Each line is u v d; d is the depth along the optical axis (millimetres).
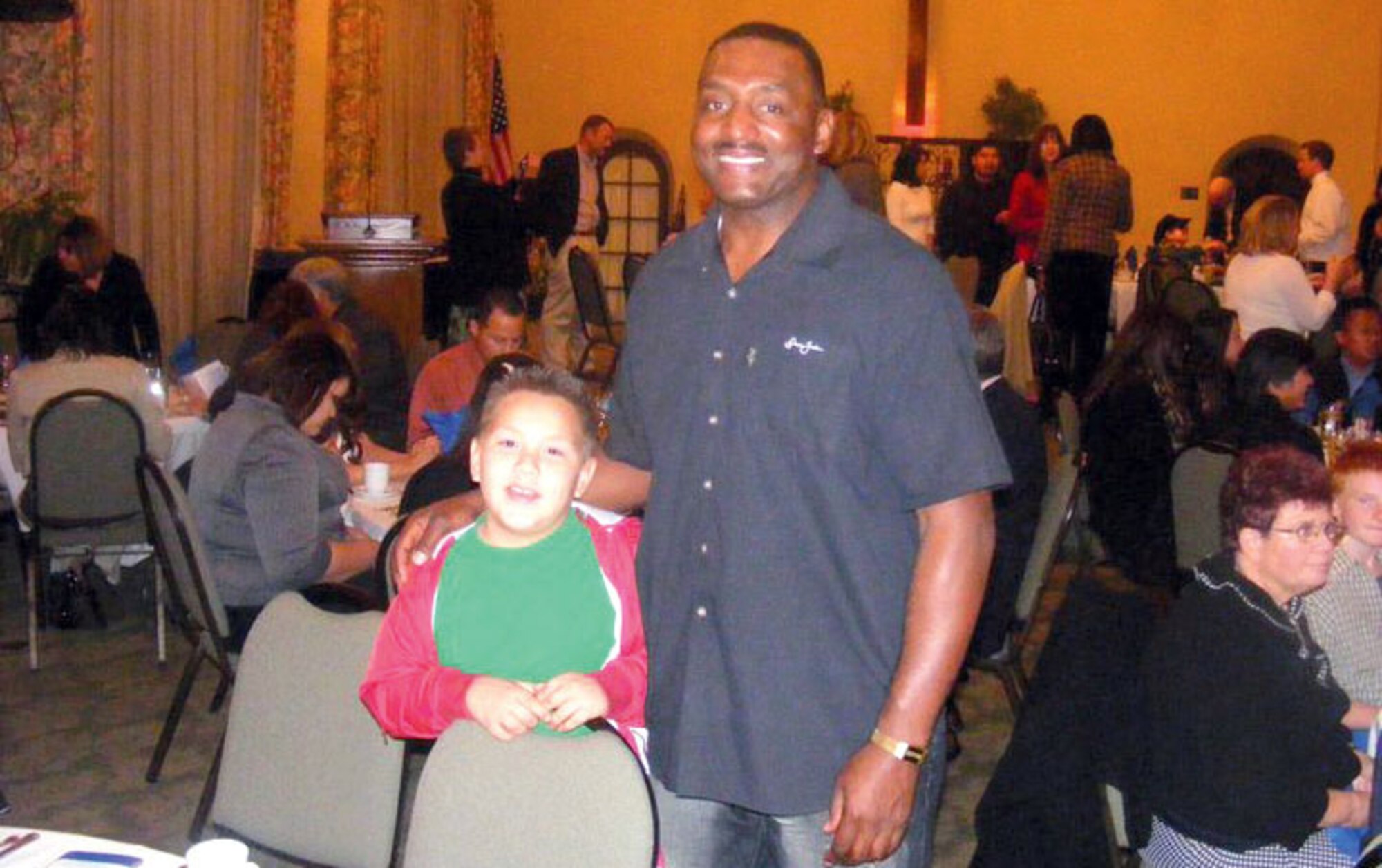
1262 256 6977
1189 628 2594
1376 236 9484
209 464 3883
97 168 8352
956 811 4031
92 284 6910
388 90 11797
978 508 1844
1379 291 7910
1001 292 8648
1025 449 3941
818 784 1922
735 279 1944
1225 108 14289
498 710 2002
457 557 2143
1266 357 4625
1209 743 2553
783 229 1917
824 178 1934
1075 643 2654
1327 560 2676
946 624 1819
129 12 8484
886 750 1813
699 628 1959
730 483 1905
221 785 2682
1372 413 6102
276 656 2648
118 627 5395
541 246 13898
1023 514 3953
